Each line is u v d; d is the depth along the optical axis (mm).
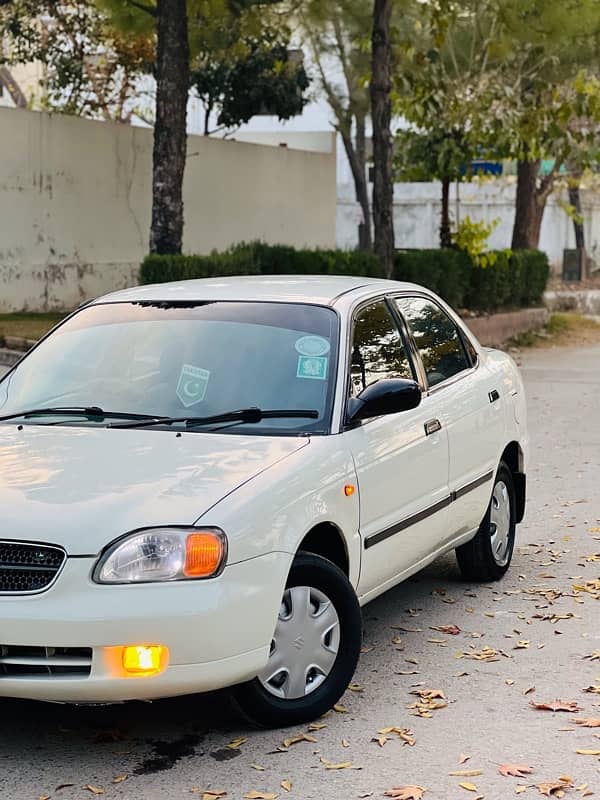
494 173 29344
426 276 22703
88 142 22641
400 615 7117
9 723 5418
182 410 5863
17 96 35188
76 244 22547
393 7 22234
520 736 5262
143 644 4711
